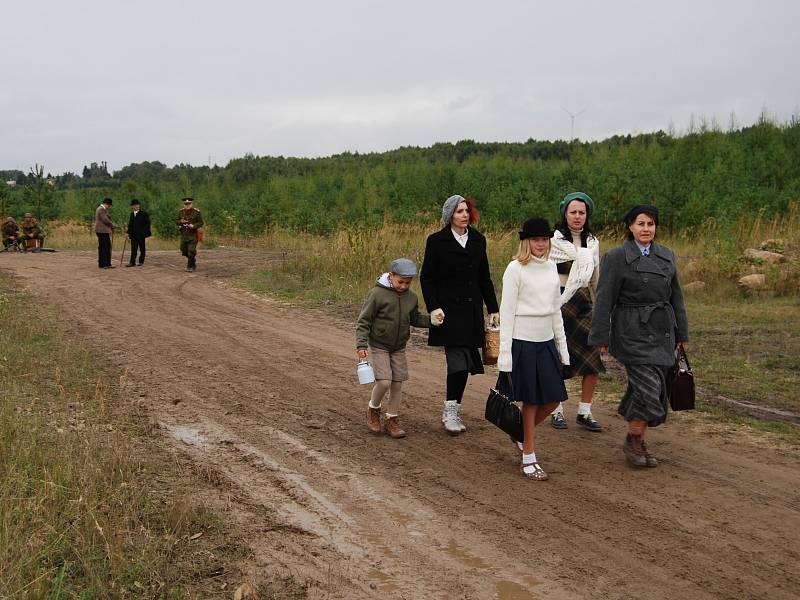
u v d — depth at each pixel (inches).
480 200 1178.0
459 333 253.9
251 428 264.1
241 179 3006.9
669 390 226.8
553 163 1396.4
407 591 154.5
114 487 191.9
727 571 161.9
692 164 1114.7
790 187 912.9
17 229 1040.8
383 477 219.9
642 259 218.4
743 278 538.9
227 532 176.7
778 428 262.1
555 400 213.9
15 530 155.6
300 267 698.8
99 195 1781.5
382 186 1515.7
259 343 412.2
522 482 215.5
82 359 351.3
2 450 201.5
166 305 536.7
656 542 176.2
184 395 303.1
